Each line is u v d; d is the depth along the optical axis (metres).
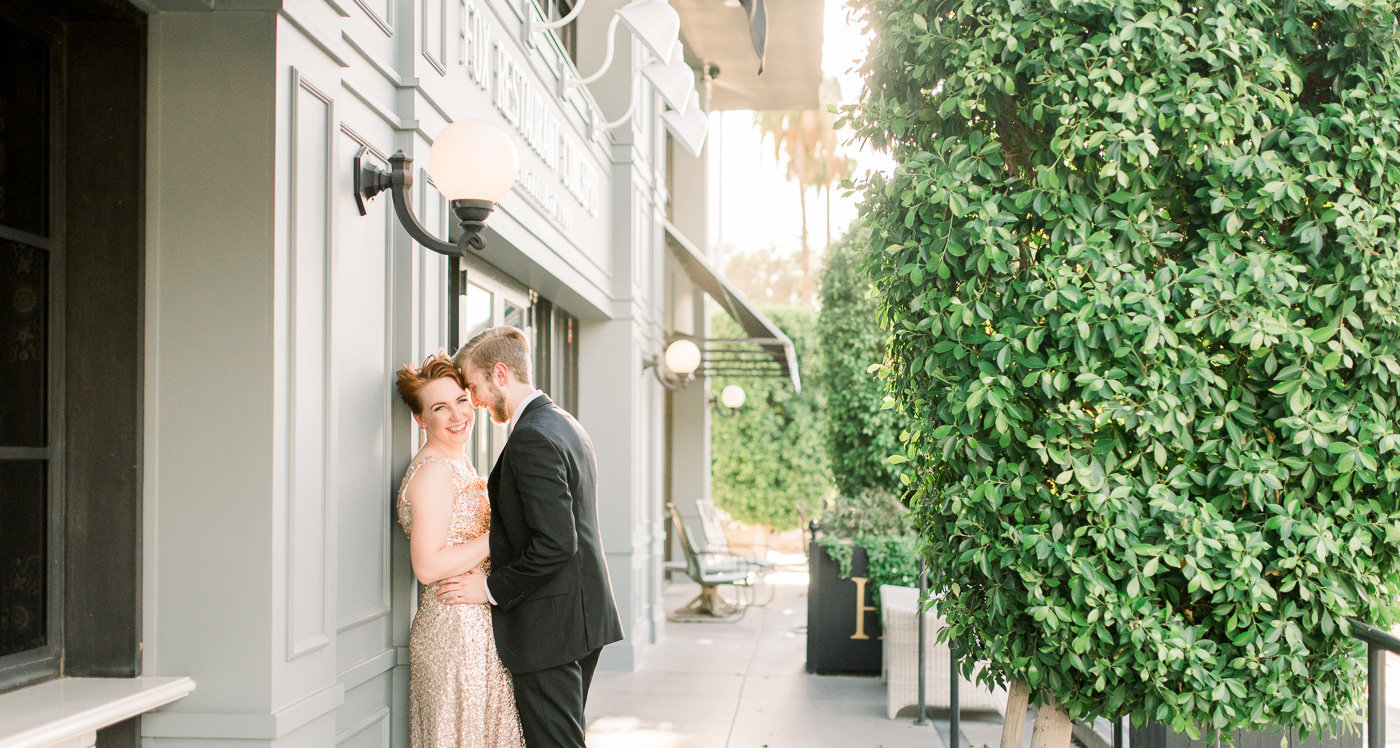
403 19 3.69
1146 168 2.84
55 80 2.58
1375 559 2.77
